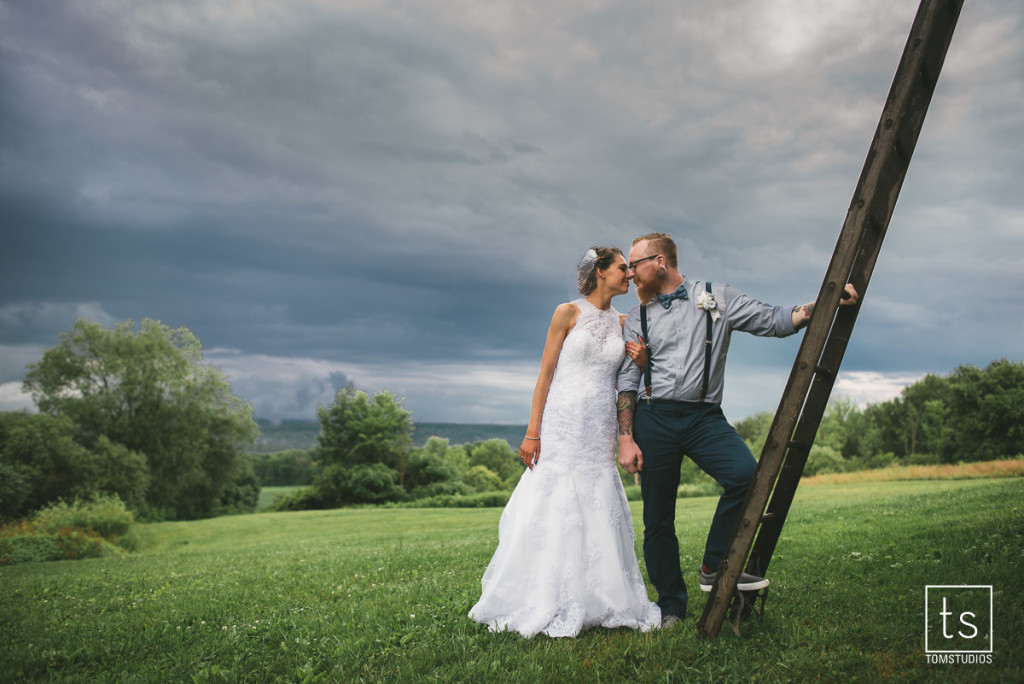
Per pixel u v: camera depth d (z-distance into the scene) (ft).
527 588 12.57
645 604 13.04
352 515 115.14
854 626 11.11
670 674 9.60
